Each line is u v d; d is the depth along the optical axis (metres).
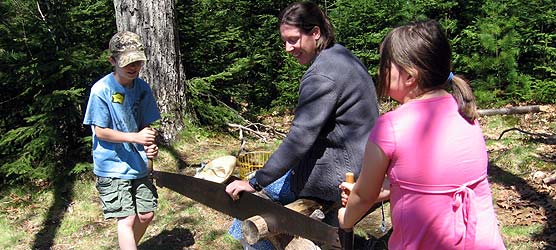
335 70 2.76
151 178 3.67
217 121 7.65
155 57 6.86
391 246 2.07
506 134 7.23
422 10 9.09
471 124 2.00
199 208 5.17
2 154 5.98
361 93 2.81
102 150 3.56
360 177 2.06
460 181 1.94
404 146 1.93
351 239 2.46
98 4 7.11
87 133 6.28
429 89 1.98
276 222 2.90
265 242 3.32
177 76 7.14
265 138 7.63
